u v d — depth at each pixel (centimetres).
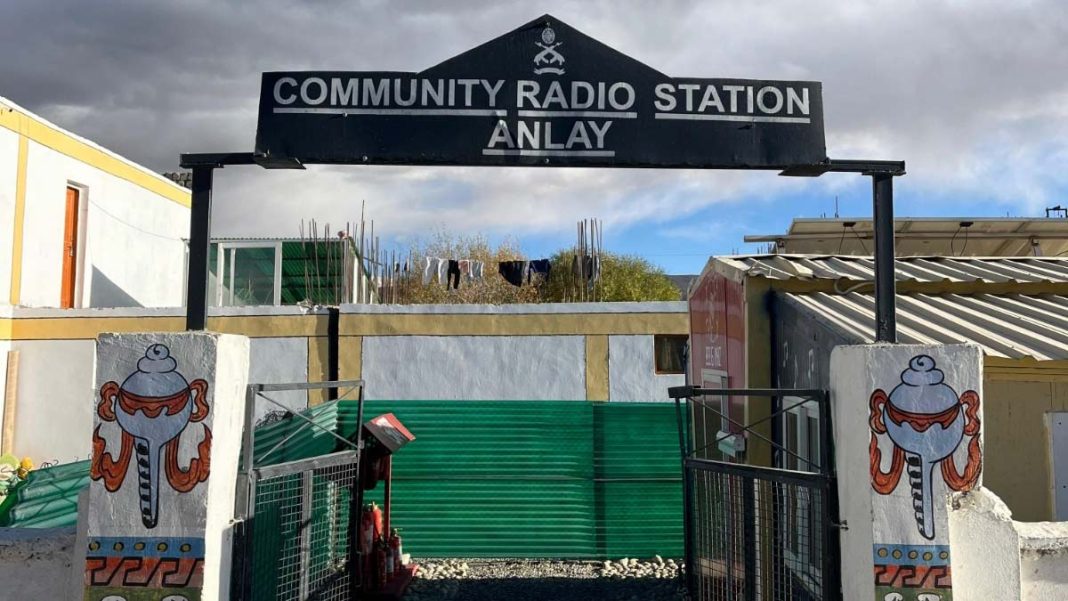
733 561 630
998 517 445
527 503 1023
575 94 511
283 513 570
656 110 513
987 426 593
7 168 1589
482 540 1018
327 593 654
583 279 1956
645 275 3123
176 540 447
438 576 915
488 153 506
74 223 1833
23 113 1631
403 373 1506
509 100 510
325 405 887
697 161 511
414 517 1023
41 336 1576
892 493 447
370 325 1518
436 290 2580
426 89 509
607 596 827
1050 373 553
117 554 448
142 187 2066
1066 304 734
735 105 515
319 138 504
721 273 836
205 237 495
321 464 602
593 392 1504
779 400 711
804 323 663
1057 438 591
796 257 863
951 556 443
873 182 517
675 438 1028
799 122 516
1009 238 1231
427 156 505
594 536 1016
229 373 473
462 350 1512
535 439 1030
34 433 1555
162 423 453
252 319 1530
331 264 2045
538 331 1516
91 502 451
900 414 450
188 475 451
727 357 820
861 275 762
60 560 466
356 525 702
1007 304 736
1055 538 457
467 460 1028
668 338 1534
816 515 519
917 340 583
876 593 443
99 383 456
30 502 615
